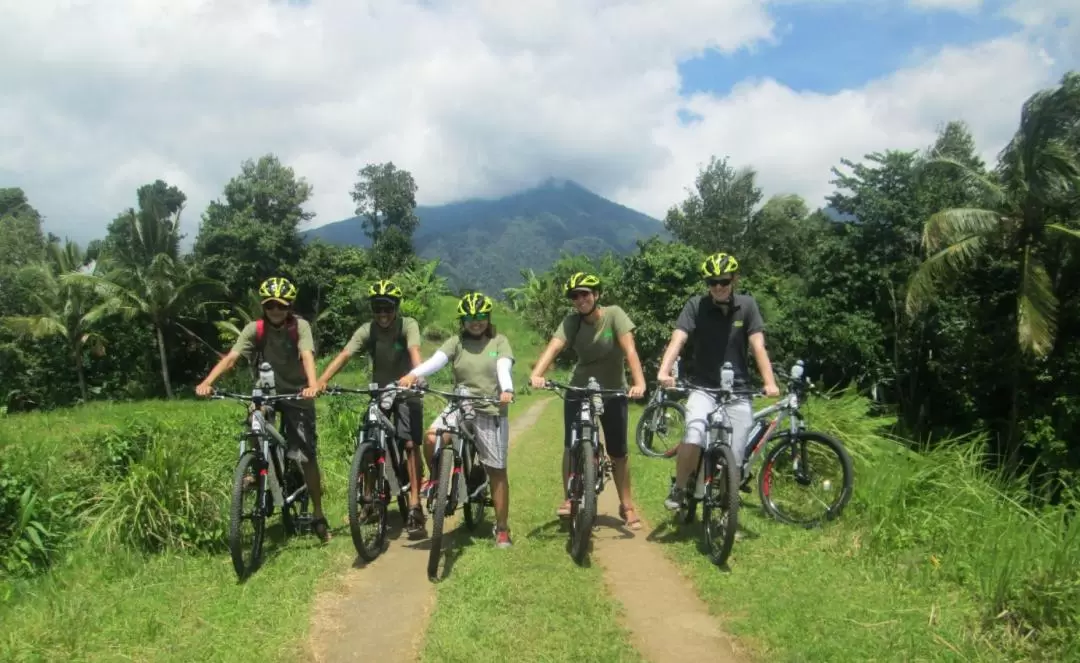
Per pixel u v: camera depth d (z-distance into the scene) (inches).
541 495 278.2
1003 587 153.6
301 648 148.0
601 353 218.2
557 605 166.6
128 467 240.8
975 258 653.9
